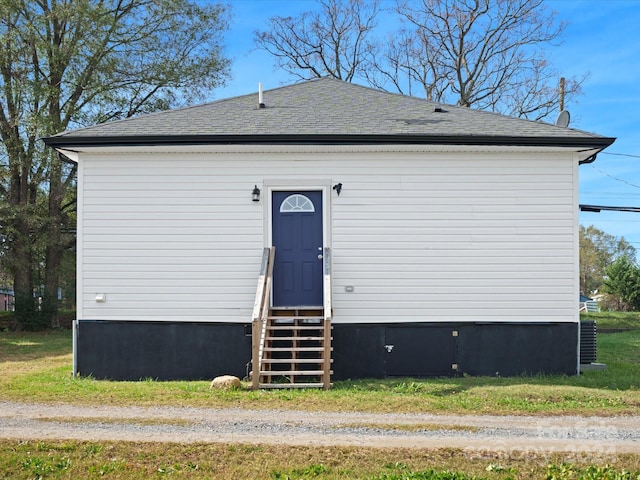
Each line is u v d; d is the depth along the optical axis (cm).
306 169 1196
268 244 1189
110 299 1182
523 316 1183
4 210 2269
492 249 1188
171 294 1184
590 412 884
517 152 1190
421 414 866
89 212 1190
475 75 3381
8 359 1479
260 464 663
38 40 2433
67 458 674
